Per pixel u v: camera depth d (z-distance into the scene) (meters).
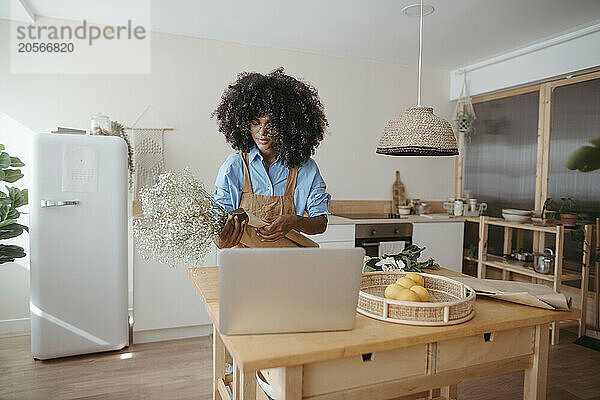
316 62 4.31
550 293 1.55
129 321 3.63
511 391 2.62
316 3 3.09
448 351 1.33
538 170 4.10
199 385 2.60
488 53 4.25
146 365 2.87
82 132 3.07
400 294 1.36
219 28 3.63
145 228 1.39
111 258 2.95
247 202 1.79
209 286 1.64
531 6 3.10
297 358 1.07
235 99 1.71
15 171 2.88
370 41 3.93
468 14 3.25
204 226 1.38
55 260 2.80
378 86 4.61
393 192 4.70
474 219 4.40
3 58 3.31
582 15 3.26
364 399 1.23
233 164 1.79
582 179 3.70
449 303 1.30
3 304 3.40
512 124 4.39
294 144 1.74
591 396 2.53
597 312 3.51
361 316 1.37
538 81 3.98
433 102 4.90
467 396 2.54
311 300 1.17
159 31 3.70
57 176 2.77
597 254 3.47
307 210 1.86
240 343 1.12
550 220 3.69
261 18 3.40
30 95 3.38
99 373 2.73
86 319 2.90
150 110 3.71
